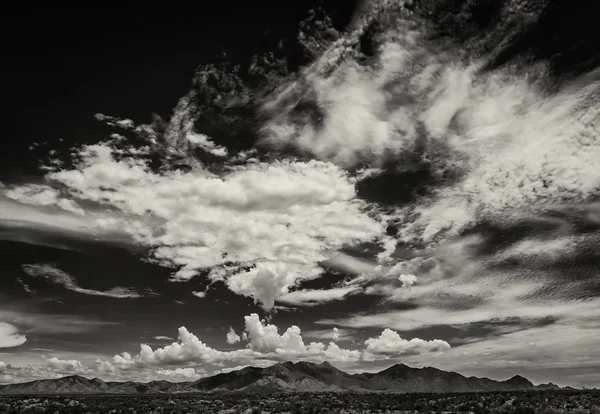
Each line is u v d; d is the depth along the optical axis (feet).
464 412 249.14
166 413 264.52
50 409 257.34
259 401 370.12
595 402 251.80
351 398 386.93
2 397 380.58
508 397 307.99
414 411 263.70
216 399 413.80
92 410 261.44
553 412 227.40
